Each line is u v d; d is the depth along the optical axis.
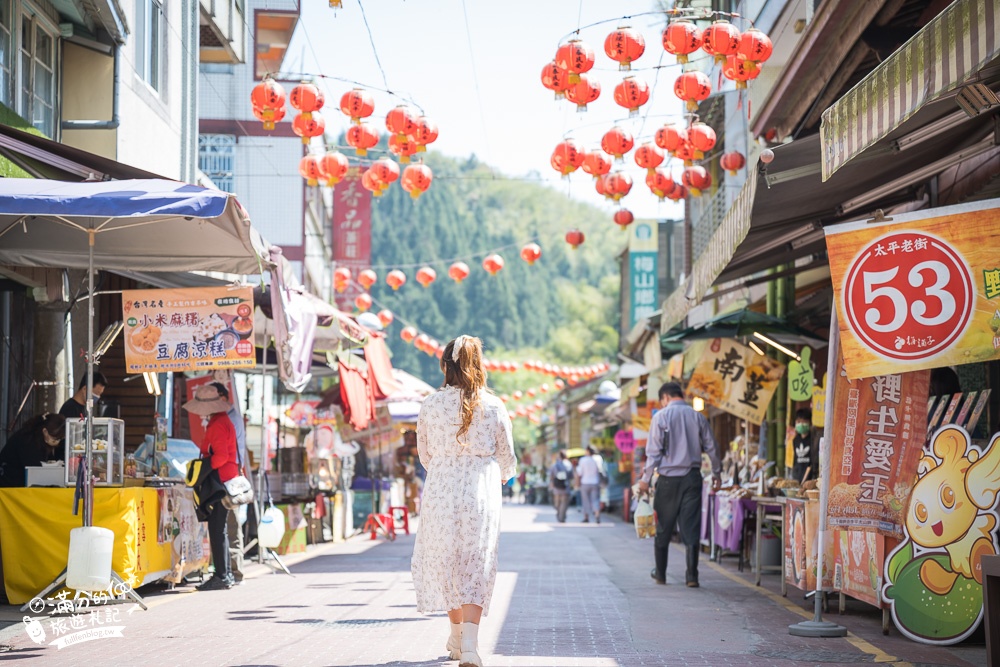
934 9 10.32
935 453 7.45
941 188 10.45
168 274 11.25
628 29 10.46
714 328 14.14
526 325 142.50
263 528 12.22
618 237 145.75
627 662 6.48
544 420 64.38
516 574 12.34
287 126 25.08
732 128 21.53
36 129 11.83
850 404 7.82
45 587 9.05
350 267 29.53
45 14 12.41
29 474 9.65
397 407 24.83
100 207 7.58
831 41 11.72
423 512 6.01
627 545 17.94
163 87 15.98
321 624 8.10
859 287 6.96
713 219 23.38
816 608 7.76
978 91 6.36
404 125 12.20
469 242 147.25
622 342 46.75
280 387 17.09
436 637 7.46
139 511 9.37
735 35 10.32
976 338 6.71
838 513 7.74
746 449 14.46
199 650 6.86
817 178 8.23
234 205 8.38
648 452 11.20
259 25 24.08
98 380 10.69
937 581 7.30
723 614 8.80
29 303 12.15
